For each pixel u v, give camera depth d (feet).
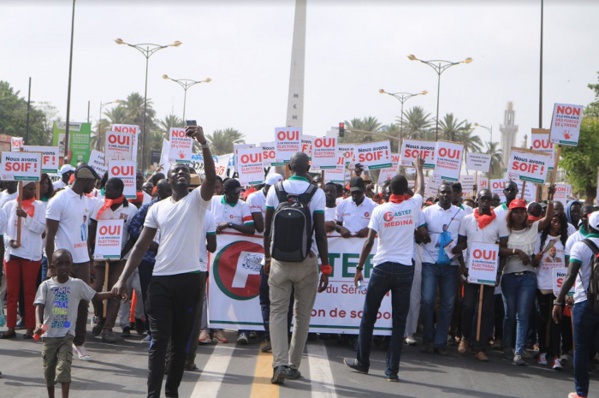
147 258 31.68
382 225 27.12
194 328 26.73
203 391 24.16
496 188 55.42
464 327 33.14
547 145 48.75
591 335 25.20
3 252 32.01
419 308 35.09
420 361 31.14
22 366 27.61
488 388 26.76
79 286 22.97
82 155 138.62
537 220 32.45
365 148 46.98
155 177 43.16
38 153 33.76
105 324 32.91
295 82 173.78
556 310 26.00
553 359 32.12
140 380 25.68
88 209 29.45
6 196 39.96
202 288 26.81
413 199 27.43
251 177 45.11
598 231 25.20
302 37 172.96
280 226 24.86
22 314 36.42
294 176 25.98
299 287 25.57
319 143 44.01
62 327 22.54
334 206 34.81
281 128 44.24
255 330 32.86
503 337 33.35
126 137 49.57
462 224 32.50
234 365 28.25
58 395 23.47
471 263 31.76
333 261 33.22
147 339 32.73
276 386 25.07
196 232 21.15
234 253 33.12
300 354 25.89
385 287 27.04
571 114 39.73
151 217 21.43
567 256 28.45
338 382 26.14
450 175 43.14
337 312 33.09
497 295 35.29
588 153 137.49
